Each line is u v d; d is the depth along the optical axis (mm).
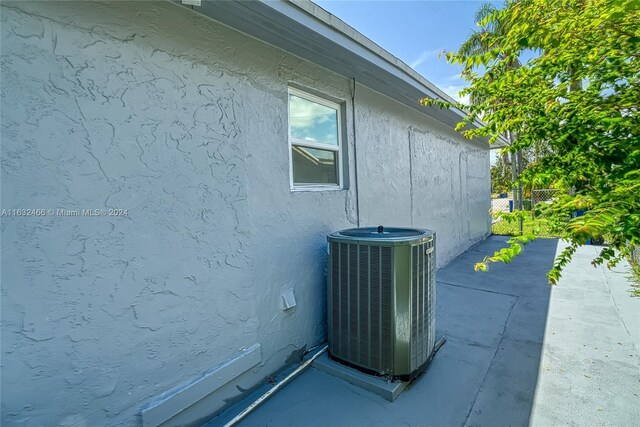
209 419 2068
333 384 2426
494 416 2057
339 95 3320
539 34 1761
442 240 6098
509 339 3082
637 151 1430
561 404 2146
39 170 1426
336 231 3055
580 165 1782
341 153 3457
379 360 2363
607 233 1158
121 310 1689
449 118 5586
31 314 1409
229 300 2211
